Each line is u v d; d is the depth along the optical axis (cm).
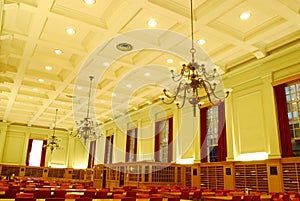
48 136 2269
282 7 643
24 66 1010
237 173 945
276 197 670
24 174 2073
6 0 632
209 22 709
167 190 863
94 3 672
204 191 876
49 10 669
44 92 1388
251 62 947
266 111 890
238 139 980
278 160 815
